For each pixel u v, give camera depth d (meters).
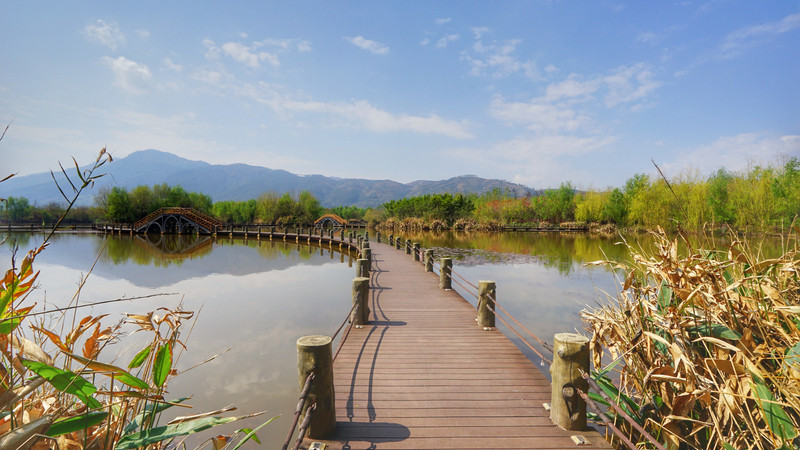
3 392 1.30
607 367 3.07
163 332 7.20
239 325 8.01
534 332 6.55
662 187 24.78
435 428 3.34
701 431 2.73
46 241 1.30
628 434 3.07
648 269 3.11
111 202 41.81
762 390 2.22
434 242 25.19
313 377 3.09
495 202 44.69
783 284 2.78
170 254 21.84
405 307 7.76
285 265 17.48
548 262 15.38
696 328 2.81
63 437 1.55
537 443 3.12
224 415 4.46
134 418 1.72
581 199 38.84
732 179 23.20
